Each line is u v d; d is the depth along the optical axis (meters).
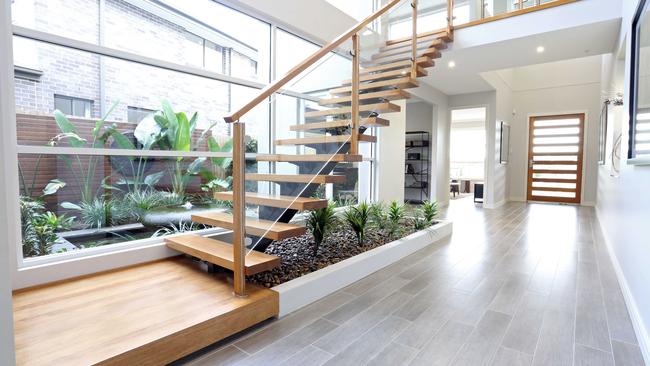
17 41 2.27
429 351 1.83
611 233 3.87
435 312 2.30
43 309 1.92
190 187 3.32
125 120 2.86
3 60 2.13
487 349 1.85
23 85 2.31
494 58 5.34
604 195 5.15
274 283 2.48
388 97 3.92
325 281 2.58
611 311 2.31
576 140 8.27
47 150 2.42
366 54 3.70
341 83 3.27
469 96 7.88
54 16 2.43
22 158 2.36
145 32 2.98
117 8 2.80
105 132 2.75
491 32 4.66
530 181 8.95
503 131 8.20
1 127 1.23
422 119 8.39
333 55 3.18
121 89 2.82
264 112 2.85
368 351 1.83
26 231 2.40
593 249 3.96
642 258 2.08
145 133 2.98
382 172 5.66
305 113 3.17
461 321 2.17
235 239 2.13
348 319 2.20
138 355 1.55
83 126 2.63
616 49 4.39
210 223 2.86
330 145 3.12
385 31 4.15
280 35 3.93
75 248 2.65
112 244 2.74
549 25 4.26
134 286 2.28
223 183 3.55
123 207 2.90
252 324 2.04
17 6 2.24
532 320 2.18
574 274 3.07
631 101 2.48
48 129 2.45
